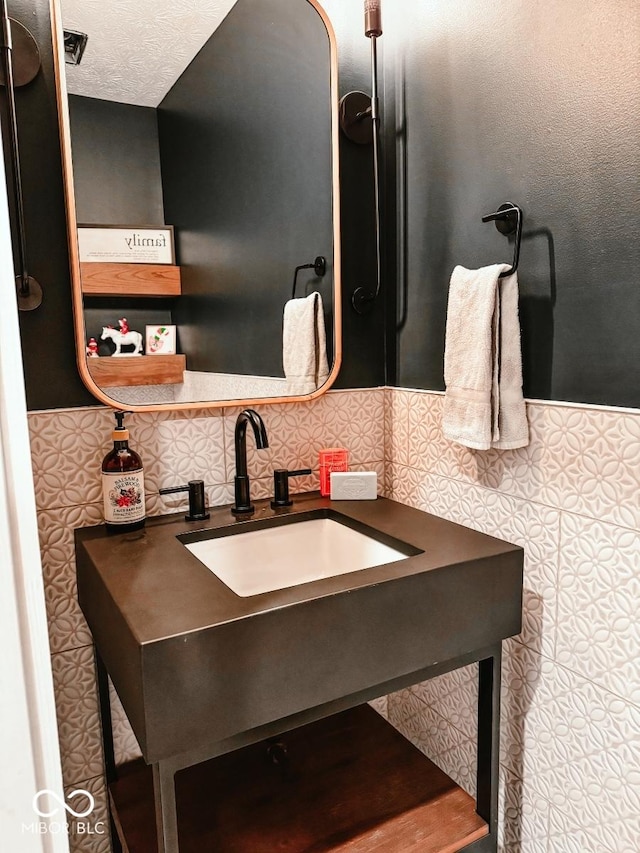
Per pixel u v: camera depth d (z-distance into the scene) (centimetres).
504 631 106
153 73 117
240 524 122
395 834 109
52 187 112
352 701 94
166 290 122
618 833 103
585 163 99
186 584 91
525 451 115
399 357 150
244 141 128
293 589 88
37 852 39
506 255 116
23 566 38
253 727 82
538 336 110
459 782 140
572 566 108
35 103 109
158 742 75
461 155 125
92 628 105
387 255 151
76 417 117
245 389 133
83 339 115
